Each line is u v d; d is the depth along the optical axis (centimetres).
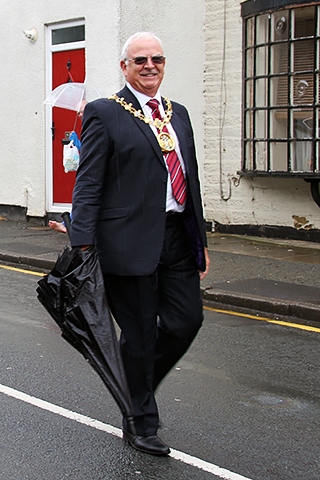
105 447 452
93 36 1284
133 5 1260
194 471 422
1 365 612
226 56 1279
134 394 444
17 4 1421
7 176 1486
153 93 434
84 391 552
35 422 490
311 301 803
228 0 1265
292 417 508
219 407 526
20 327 735
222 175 1310
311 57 1133
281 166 1189
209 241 1224
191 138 447
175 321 447
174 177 434
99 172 421
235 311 820
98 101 426
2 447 450
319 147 1139
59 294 423
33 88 1415
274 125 1192
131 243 426
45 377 582
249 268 988
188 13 1309
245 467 428
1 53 1465
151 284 434
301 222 1212
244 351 666
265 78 1195
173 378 589
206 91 1315
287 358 646
